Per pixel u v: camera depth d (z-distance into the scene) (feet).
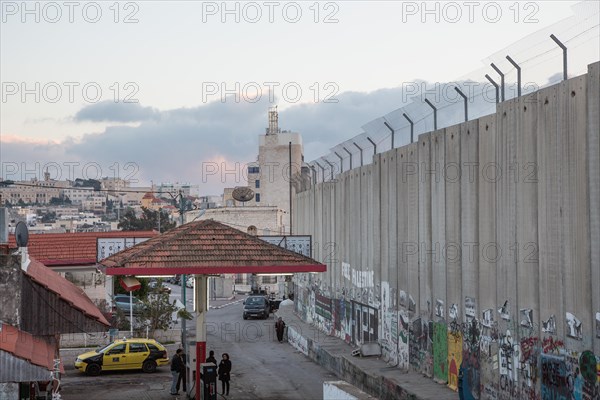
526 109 75.05
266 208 350.84
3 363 71.92
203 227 99.96
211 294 330.13
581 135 65.41
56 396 88.43
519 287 76.89
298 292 223.51
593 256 63.57
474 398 87.10
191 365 108.06
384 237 125.39
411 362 110.42
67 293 93.30
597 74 62.95
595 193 63.31
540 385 72.49
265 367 143.23
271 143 453.17
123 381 127.54
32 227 511.40
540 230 72.49
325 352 140.67
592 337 63.77
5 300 81.76
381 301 126.93
